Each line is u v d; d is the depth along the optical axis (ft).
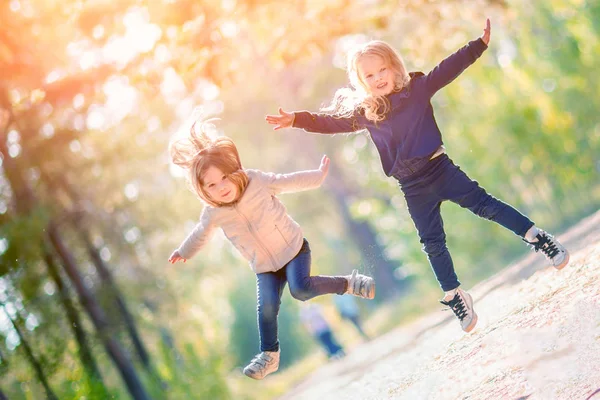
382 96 25.93
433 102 113.19
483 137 102.42
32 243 66.18
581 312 22.57
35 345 67.00
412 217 26.43
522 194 106.73
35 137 66.49
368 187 133.49
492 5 71.82
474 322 26.50
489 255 105.70
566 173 100.63
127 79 55.31
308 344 188.44
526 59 96.58
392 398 26.48
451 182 25.62
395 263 174.91
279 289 25.50
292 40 62.18
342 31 64.23
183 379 74.59
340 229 204.85
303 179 25.50
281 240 25.11
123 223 88.12
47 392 66.49
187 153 25.22
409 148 25.55
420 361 33.17
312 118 26.66
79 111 63.36
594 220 53.88
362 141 126.41
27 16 55.72
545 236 25.02
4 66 56.18
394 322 108.58
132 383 71.05
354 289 25.09
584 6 91.86
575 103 96.78
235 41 56.80
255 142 161.17
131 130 81.35
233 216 25.05
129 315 80.43
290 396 65.16
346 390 39.47
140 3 52.60
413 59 77.15
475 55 25.58
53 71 57.06
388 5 67.82
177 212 94.58
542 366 20.07
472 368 23.90
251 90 138.51
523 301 30.35
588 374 17.93
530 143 99.71
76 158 75.05
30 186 68.90
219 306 160.35
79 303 70.54
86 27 53.88
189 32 52.42
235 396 92.32
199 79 54.90
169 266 97.55
